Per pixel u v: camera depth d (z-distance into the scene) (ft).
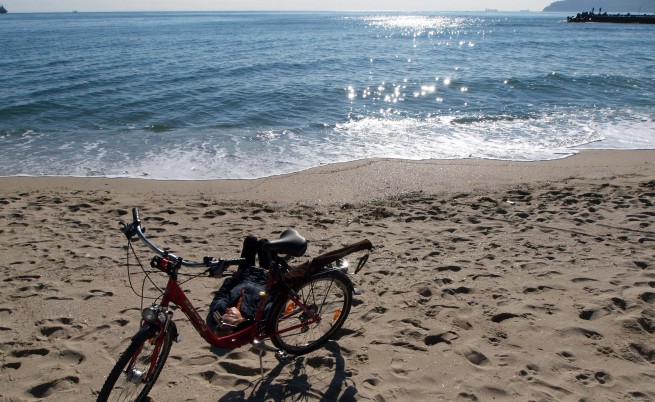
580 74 78.64
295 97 61.31
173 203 27.17
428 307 14.85
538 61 100.37
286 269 12.03
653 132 44.86
